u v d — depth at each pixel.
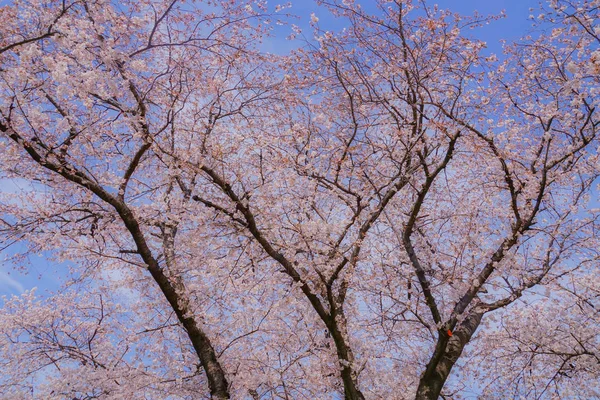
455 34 7.06
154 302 8.70
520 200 8.25
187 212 7.29
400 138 7.16
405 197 8.52
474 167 8.55
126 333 8.82
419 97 7.46
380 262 7.61
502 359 8.95
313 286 6.80
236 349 7.99
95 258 8.16
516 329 8.70
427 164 7.42
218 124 7.47
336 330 6.68
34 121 6.18
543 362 8.82
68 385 7.83
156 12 7.16
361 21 7.76
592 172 7.73
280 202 6.95
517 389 8.82
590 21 6.19
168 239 8.03
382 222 8.15
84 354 8.30
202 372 8.35
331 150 7.46
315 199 7.47
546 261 7.76
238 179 6.71
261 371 7.81
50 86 6.29
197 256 7.34
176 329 8.54
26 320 8.66
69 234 7.38
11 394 8.09
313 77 7.95
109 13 6.02
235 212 6.86
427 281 7.21
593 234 7.98
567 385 8.84
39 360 8.59
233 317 7.57
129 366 8.31
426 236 8.80
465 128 7.19
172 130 6.75
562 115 7.72
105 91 5.89
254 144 6.81
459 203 8.38
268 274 7.51
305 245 6.87
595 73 5.31
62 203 7.90
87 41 5.61
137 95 6.32
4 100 5.54
